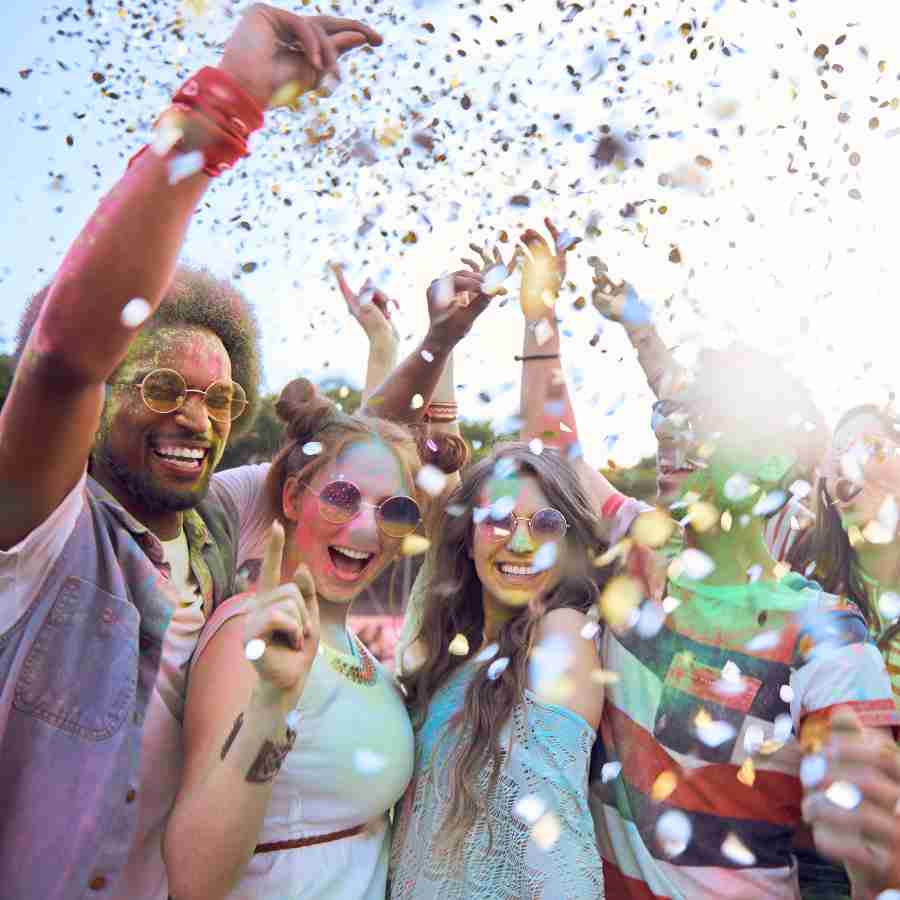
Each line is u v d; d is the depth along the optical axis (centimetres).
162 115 129
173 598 185
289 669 155
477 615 231
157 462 196
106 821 168
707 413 213
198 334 202
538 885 187
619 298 291
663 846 195
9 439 146
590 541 228
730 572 209
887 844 178
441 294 273
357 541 204
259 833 166
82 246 129
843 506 260
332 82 137
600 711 207
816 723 191
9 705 164
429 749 205
